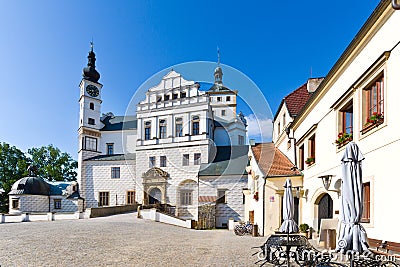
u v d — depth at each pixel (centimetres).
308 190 1162
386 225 643
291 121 1462
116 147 3234
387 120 648
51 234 1170
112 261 679
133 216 2058
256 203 1364
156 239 1085
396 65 618
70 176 4166
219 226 1471
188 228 1295
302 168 1302
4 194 3653
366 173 734
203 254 778
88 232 1239
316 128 1088
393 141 624
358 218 507
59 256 731
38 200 3077
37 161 4034
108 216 2142
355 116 792
